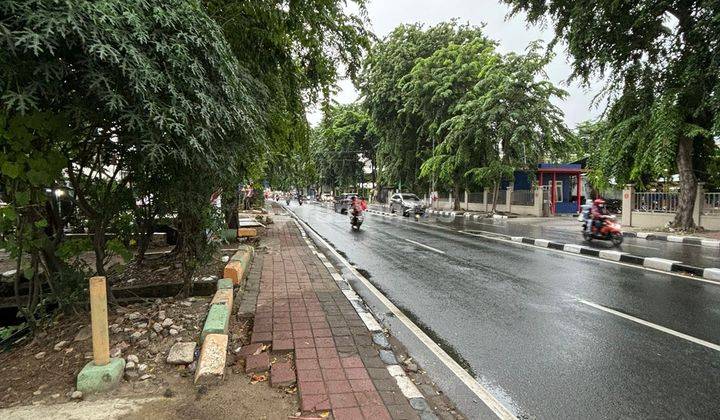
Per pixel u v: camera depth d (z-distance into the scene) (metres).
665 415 3.15
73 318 4.75
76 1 2.73
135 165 4.28
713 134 12.66
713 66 11.82
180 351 3.83
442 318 5.50
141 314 4.78
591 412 3.21
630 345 4.50
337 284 6.95
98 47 2.76
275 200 78.12
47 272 4.71
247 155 5.23
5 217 3.85
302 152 10.63
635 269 8.74
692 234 14.09
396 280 7.81
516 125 22.97
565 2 14.59
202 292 6.34
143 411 2.96
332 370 3.64
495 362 4.12
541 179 28.36
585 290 6.91
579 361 4.12
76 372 3.53
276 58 7.64
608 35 14.44
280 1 6.52
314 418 2.92
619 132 15.31
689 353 4.27
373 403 3.11
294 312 5.36
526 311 5.76
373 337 4.52
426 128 30.09
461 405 3.30
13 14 2.59
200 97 3.38
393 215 28.69
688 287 7.08
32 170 3.51
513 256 10.51
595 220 12.55
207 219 5.48
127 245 6.85
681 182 15.13
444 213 29.92
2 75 2.69
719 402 3.33
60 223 4.69
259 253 10.35
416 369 3.91
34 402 3.10
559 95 22.80
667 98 13.46
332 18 7.41
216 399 3.14
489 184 24.69
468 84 26.77
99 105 3.33
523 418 3.13
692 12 13.29
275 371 3.60
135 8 3.11
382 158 37.41
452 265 9.30
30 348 4.20
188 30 3.43
